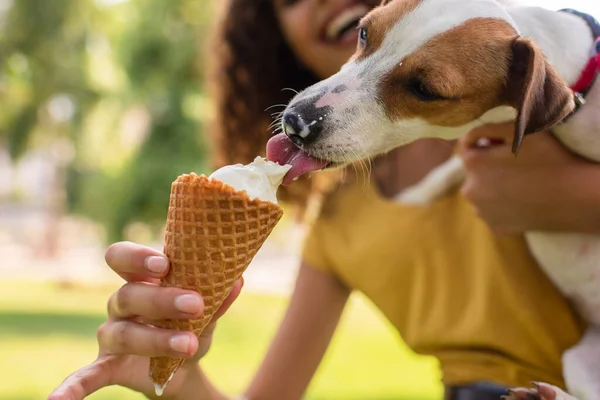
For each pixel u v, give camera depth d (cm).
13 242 767
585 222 65
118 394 187
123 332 51
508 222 67
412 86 62
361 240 77
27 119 528
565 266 68
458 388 69
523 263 69
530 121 59
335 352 273
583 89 64
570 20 65
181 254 50
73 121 530
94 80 532
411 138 64
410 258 74
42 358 238
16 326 305
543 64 58
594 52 64
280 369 78
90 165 577
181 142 445
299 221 89
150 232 461
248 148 92
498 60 60
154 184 440
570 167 65
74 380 53
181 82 449
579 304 70
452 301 72
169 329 50
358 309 428
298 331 79
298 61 89
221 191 49
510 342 68
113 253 51
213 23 100
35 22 498
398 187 83
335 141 61
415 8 62
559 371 68
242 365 242
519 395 62
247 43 89
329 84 64
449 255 73
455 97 61
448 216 74
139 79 452
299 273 82
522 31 63
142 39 446
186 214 49
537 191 64
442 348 72
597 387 64
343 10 78
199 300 49
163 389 55
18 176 987
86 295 445
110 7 518
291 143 62
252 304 419
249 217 49
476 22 61
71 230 772
